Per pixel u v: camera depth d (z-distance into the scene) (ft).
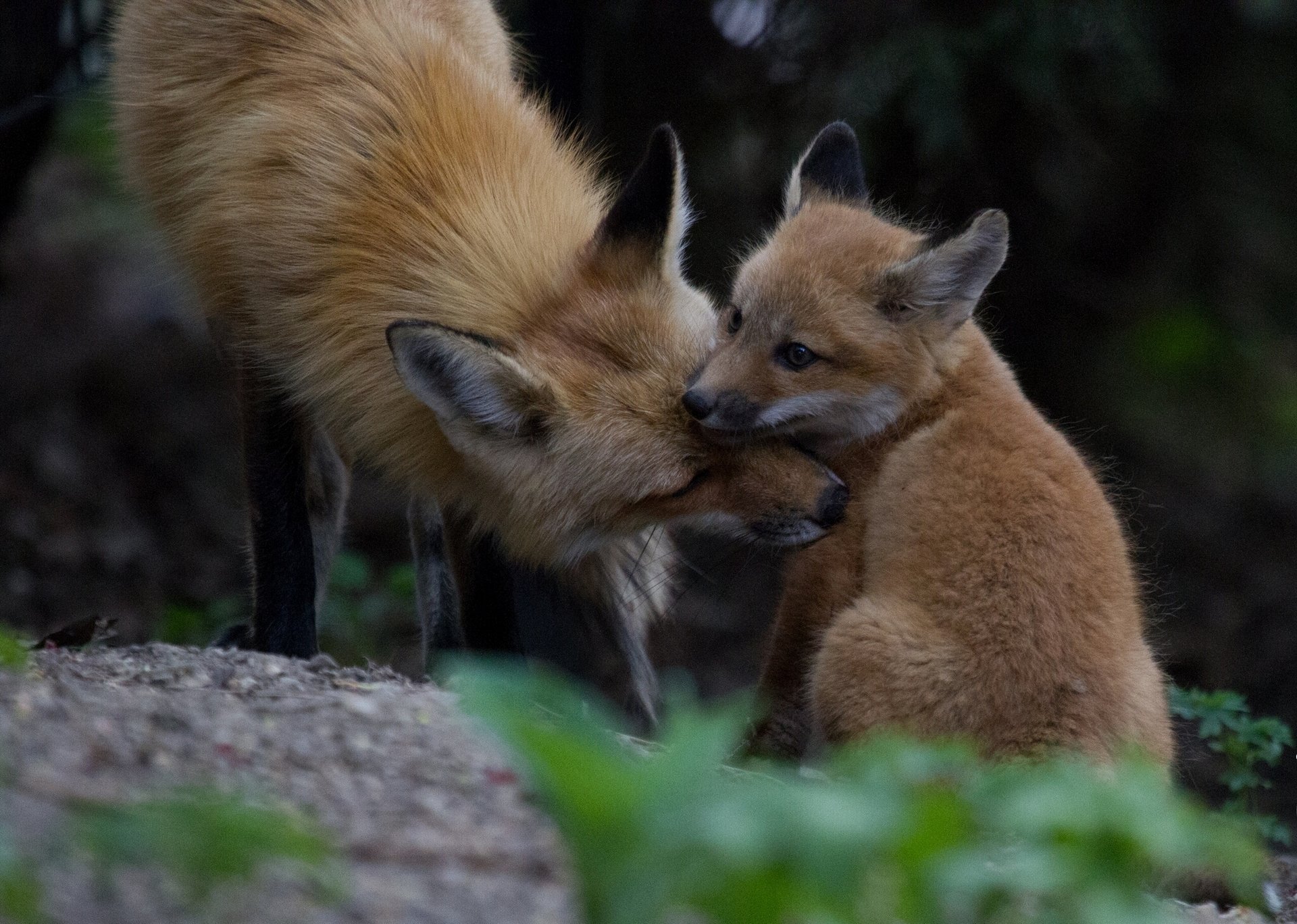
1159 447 70.59
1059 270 66.59
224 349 33.42
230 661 27.20
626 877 13.78
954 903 15.99
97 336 75.31
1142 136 65.26
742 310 31.48
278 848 14.71
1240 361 70.38
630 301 30.09
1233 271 69.36
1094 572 28.04
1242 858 16.39
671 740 15.30
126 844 14.44
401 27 32.86
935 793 17.49
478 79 33.14
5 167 54.80
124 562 64.18
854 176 36.86
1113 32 56.44
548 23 44.60
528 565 32.14
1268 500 70.13
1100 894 15.23
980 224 30.17
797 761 31.17
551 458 29.30
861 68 56.65
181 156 32.65
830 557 30.45
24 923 13.69
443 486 31.09
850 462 31.40
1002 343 66.13
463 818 19.04
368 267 29.89
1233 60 64.90
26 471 67.26
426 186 30.40
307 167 30.60
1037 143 61.52
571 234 31.19
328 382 30.35
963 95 58.29
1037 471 28.91
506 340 29.22
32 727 19.35
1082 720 26.99
